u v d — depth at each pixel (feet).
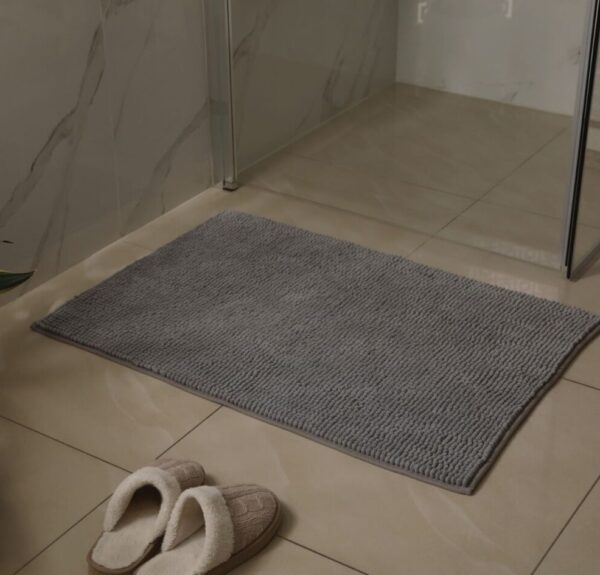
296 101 8.95
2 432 6.68
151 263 8.37
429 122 8.42
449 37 8.03
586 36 7.35
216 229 8.84
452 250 8.57
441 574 5.69
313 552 5.83
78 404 6.92
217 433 6.67
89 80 7.99
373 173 8.86
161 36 8.52
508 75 7.88
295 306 7.82
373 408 6.79
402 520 6.02
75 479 6.33
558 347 7.34
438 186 8.61
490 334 7.48
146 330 7.59
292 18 8.59
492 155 8.21
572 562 5.75
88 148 8.18
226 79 9.14
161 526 5.74
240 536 5.72
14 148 7.57
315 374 7.11
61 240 8.23
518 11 7.63
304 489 6.24
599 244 8.55
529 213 8.20
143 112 8.60
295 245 8.61
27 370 7.24
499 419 6.70
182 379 7.08
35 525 6.02
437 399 6.87
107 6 7.93
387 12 8.21
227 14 8.85
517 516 6.04
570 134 7.73
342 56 8.54
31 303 7.97
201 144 9.36
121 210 8.70
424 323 7.61
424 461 6.37
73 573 5.73
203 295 7.97
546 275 8.22
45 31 7.50
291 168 9.25
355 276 8.18
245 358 7.27
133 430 6.70
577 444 6.54
